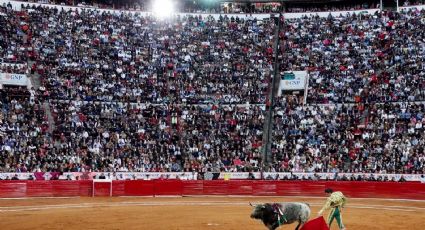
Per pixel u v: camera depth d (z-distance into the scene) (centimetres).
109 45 5012
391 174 3591
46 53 4684
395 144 3809
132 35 5234
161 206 2786
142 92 4553
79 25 5138
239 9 5925
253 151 3991
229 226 1941
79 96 4344
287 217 1396
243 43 5319
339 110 4294
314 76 4744
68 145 3794
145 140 4016
